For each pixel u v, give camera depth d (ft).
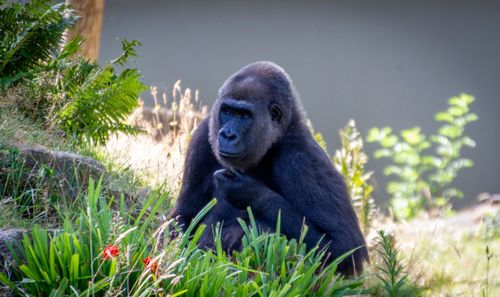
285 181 46.03
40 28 56.59
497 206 96.17
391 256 45.57
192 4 171.83
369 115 174.60
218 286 35.47
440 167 118.62
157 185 55.06
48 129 54.60
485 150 173.58
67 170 47.01
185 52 171.01
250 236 41.63
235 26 174.60
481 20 176.24
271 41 174.91
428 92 176.55
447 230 78.84
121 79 58.65
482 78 176.04
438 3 177.27
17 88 55.31
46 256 35.50
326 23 176.65
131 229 34.19
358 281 42.96
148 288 33.35
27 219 42.93
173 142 71.87
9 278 35.81
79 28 75.05
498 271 66.08
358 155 73.10
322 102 174.91
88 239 36.42
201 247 46.29
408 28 177.27
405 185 115.03
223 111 46.01
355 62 176.45
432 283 56.80
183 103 72.95
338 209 45.29
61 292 33.42
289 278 38.81
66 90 58.34
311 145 47.44
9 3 57.62
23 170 45.83
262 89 46.01
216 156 46.78
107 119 58.85
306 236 44.27
